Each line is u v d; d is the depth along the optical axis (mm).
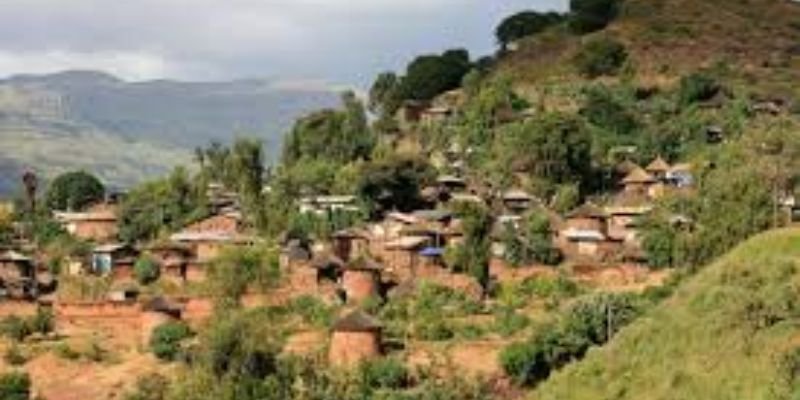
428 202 170875
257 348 104688
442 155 193875
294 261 143000
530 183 174750
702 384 76312
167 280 149250
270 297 136250
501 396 107000
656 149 188500
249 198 172750
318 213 165625
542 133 175875
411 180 170125
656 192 170000
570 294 131375
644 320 91125
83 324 135875
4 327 131250
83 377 118938
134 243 171000
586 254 148125
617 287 131625
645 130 197500
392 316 128000
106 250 157500
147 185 184375
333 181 178000
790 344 75125
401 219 158375
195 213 173625
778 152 140625
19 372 117250
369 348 113312
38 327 132625
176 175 184250
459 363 112938
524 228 153125
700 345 80312
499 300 131875
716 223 122188
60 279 154125
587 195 174875
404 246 142750
